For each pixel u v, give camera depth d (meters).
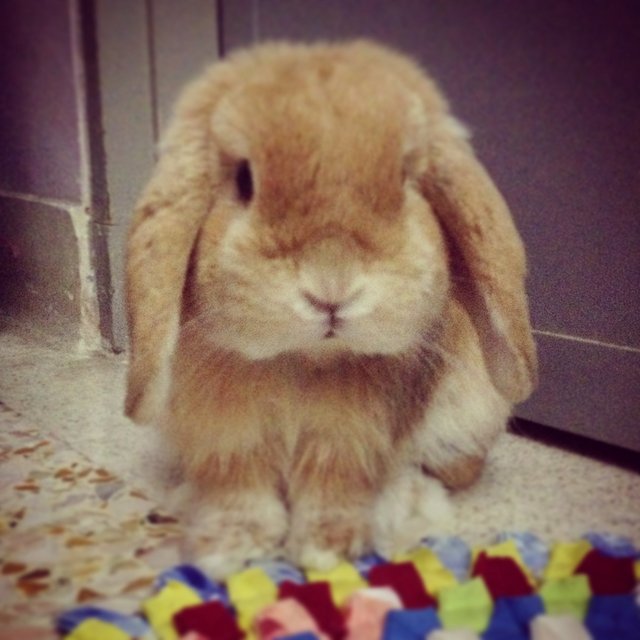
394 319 0.29
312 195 0.28
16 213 0.54
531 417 0.43
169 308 0.31
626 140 0.37
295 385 0.32
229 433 0.33
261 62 0.31
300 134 0.28
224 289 0.29
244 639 0.27
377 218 0.29
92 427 0.42
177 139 0.31
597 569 0.30
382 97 0.29
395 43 0.40
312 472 0.33
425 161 0.31
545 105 0.38
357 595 0.28
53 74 0.48
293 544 0.32
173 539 0.33
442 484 0.37
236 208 0.30
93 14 0.45
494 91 0.39
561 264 0.40
